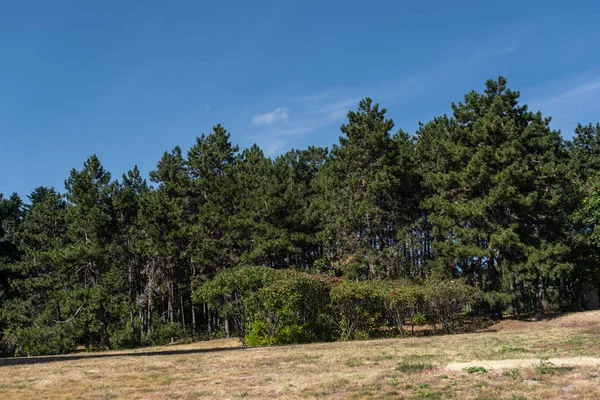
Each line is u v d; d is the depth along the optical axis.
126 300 36.66
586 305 40.62
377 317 23.50
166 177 48.25
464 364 10.45
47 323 34.50
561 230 32.00
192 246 40.66
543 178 31.14
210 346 28.36
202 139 48.53
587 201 31.03
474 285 32.16
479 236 29.70
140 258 41.94
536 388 7.77
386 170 33.69
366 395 8.09
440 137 38.22
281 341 21.73
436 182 31.89
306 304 22.44
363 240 32.38
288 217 36.22
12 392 9.71
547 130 35.88
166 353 19.05
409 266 32.91
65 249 33.91
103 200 36.94
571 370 9.05
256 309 23.33
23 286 39.84
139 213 39.09
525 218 31.48
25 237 42.12
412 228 34.25
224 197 39.03
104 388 9.93
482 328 25.98
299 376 10.47
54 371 12.88
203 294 26.27
